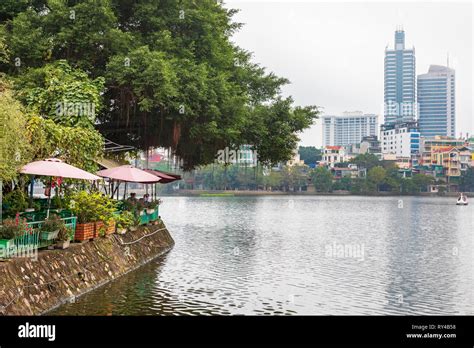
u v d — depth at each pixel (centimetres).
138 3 2503
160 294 1593
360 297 1688
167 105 2320
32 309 1221
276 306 1517
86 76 2070
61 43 2228
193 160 3250
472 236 4062
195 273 2025
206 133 2491
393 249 3116
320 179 16425
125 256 2028
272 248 2998
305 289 1781
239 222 5309
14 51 2156
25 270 1266
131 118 2534
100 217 1798
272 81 3375
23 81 2034
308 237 3741
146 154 2908
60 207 1761
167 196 15162
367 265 2402
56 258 1449
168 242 2900
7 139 1335
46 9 2423
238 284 1828
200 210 7781
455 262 2569
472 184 16462
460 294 1773
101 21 2239
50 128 1680
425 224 5412
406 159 17762
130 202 2441
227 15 3328
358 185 16375
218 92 2505
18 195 1667
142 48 2248
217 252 2758
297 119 3241
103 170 2188
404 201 12962
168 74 2209
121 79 2205
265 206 9344
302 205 10088
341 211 7944
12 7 2358
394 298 1691
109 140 2756
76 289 1488
